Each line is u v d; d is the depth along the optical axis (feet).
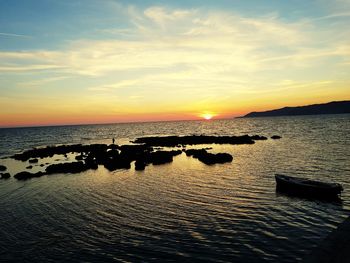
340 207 82.38
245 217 76.74
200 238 65.77
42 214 88.48
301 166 142.51
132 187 116.98
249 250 59.16
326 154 174.19
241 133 430.20
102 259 59.16
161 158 180.04
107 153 214.90
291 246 59.98
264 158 174.70
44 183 133.80
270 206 84.69
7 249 65.82
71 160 209.15
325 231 66.49
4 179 147.13
